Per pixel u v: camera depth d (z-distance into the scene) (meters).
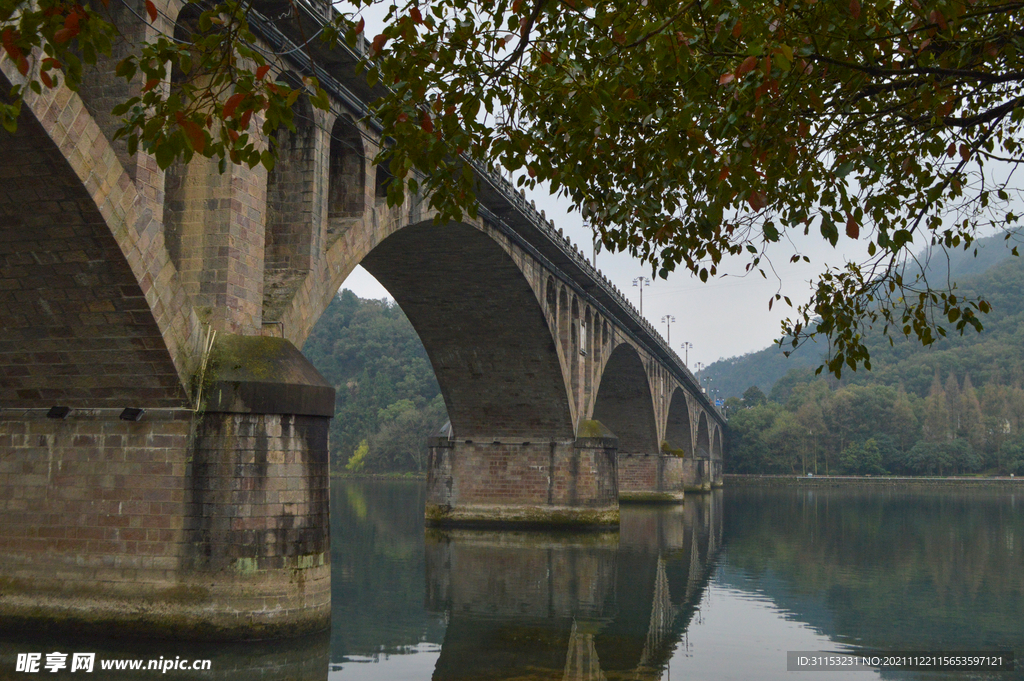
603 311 54.78
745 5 8.26
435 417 150.88
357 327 193.75
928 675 17.50
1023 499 107.38
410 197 28.62
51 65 7.48
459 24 9.45
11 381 18.59
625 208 11.20
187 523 17.56
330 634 19.34
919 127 10.78
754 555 37.72
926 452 163.12
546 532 46.00
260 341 18.88
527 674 16.89
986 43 9.39
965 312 10.74
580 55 9.98
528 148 10.49
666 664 17.89
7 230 15.70
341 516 57.62
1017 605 25.47
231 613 17.20
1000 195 10.56
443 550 37.41
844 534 49.28
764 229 10.03
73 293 16.69
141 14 17.52
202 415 17.84
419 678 16.42
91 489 18.17
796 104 10.15
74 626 17.77
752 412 179.25
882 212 10.49
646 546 40.69
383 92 24.50
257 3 20.11
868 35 9.95
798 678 17.06
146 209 16.62
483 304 41.50
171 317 17.33
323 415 18.91
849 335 11.65
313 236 22.50
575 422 48.12
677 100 10.52
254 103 8.23
